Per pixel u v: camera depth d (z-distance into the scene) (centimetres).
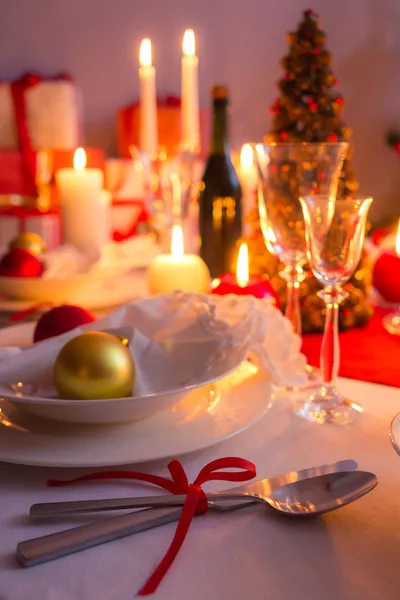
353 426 64
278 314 72
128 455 55
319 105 90
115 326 69
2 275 104
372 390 73
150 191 135
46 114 259
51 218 209
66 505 50
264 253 95
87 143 309
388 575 45
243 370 72
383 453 59
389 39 327
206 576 45
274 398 70
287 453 59
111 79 307
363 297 94
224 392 66
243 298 71
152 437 58
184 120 143
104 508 50
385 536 48
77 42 300
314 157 74
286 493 51
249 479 53
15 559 46
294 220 76
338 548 47
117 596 43
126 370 60
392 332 93
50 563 46
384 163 339
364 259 94
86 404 55
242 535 49
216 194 116
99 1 298
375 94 330
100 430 59
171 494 53
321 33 89
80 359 59
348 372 78
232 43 316
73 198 121
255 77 323
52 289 98
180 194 132
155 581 44
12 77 296
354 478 52
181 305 70
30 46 296
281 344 71
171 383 64
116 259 127
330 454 59
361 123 331
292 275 81
